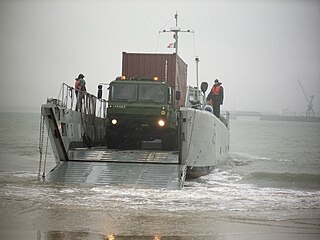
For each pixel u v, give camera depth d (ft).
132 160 59.57
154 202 45.37
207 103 83.15
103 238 32.53
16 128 204.85
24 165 84.69
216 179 67.72
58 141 60.39
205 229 35.86
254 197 50.55
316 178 71.15
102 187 51.67
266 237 33.96
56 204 43.14
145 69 75.41
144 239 32.65
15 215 38.55
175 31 92.63
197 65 88.53
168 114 66.54
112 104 66.85
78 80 72.28
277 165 96.53
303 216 41.14
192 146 61.11
